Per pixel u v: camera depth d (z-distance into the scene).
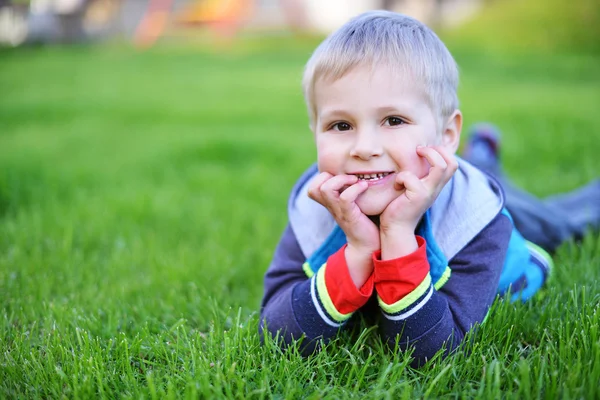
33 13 22.81
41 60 15.66
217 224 3.25
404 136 1.63
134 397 1.53
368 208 1.65
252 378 1.59
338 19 21.58
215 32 21.77
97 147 5.53
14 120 7.21
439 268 1.71
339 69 1.65
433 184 1.60
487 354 1.63
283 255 1.95
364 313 1.89
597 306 1.73
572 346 1.59
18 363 1.72
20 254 2.71
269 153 5.05
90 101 8.77
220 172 4.52
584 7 15.68
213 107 8.20
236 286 2.45
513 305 1.84
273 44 19.28
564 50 14.38
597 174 3.85
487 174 1.95
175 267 2.53
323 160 1.68
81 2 22.59
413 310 1.60
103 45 20.69
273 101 8.73
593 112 6.55
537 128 5.68
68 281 2.41
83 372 1.64
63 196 3.91
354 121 1.64
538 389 1.43
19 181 4.03
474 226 1.76
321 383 1.56
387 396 1.42
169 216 3.44
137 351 1.77
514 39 15.47
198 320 2.07
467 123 6.11
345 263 1.65
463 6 19.61
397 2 20.81
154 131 6.42
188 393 1.46
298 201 1.99
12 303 2.17
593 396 1.39
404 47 1.67
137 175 4.49
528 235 2.58
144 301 2.21
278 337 1.72
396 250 1.61
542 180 3.82
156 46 20.00
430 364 1.60
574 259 2.40
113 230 3.17
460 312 1.70
